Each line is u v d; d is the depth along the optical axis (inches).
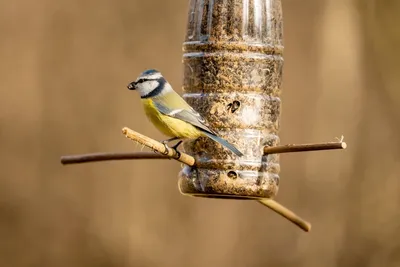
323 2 764.6
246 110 375.9
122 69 753.6
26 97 748.6
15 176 735.7
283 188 713.6
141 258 703.1
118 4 759.1
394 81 760.3
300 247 702.5
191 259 698.2
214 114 377.1
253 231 701.9
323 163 721.6
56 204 728.3
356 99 751.1
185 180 380.8
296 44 761.0
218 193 375.2
